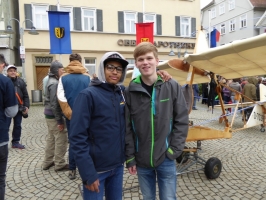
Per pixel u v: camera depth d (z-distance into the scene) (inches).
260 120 198.5
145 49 78.5
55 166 158.6
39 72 630.5
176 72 161.8
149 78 80.7
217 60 125.3
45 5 622.8
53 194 129.9
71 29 644.1
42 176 152.3
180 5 738.2
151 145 79.4
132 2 691.4
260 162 179.0
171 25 731.4
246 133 277.1
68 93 133.5
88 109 71.6
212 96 158.4
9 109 96.7
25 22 609.0
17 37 662.5
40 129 293.3
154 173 87.4
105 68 76.8
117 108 77.3
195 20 754.8
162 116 79.3
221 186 138.3
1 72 103.7
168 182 82.1
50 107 154.6
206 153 201.2
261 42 98.3
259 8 1062.4
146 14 709.9
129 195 128.0
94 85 75.5
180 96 82.7
